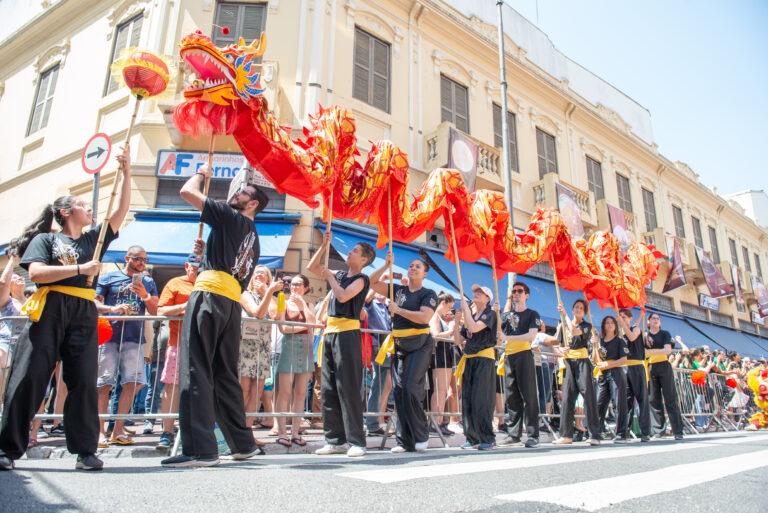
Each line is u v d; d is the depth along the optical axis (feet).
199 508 5.56
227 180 32.30
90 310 9.65
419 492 6.74
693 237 75.20
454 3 49.08
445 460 11.08
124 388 15.12
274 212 32.53
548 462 10.67
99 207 34.65
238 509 5.55
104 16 41.65
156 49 35.32
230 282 10.30
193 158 32.63
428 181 17.93
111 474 8.01
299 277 18.63
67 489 6.49
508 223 20.51
